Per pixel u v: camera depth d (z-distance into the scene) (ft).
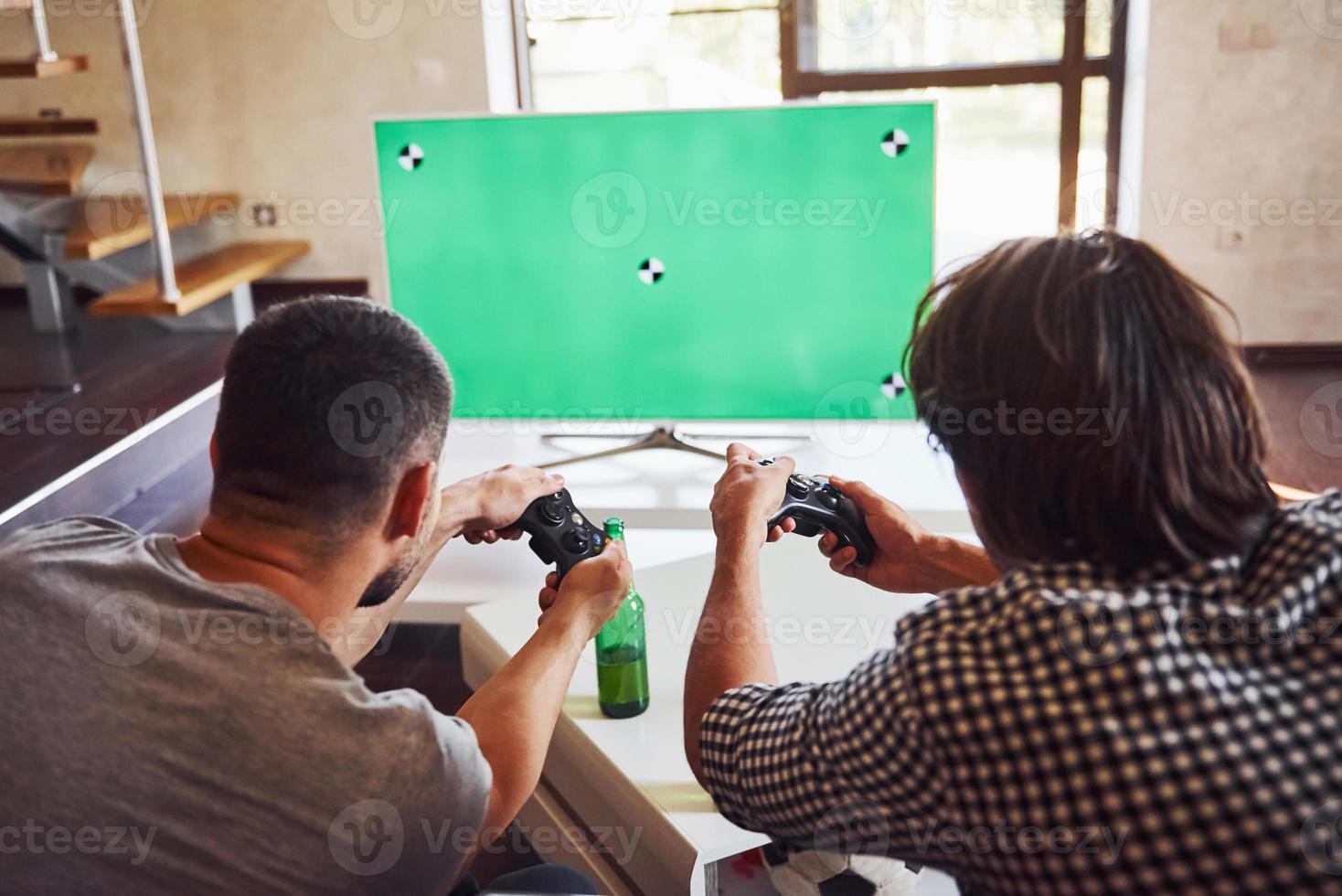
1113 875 2.19
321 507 3.02
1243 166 14.28
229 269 14.65
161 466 11.62
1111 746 2.17
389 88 15.42
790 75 15.25
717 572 3.50
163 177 15.96
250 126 15.72
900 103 8.67
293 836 2.78
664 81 15.60
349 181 15.87
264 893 2.79
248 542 3.05
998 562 2.67
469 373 9.66
